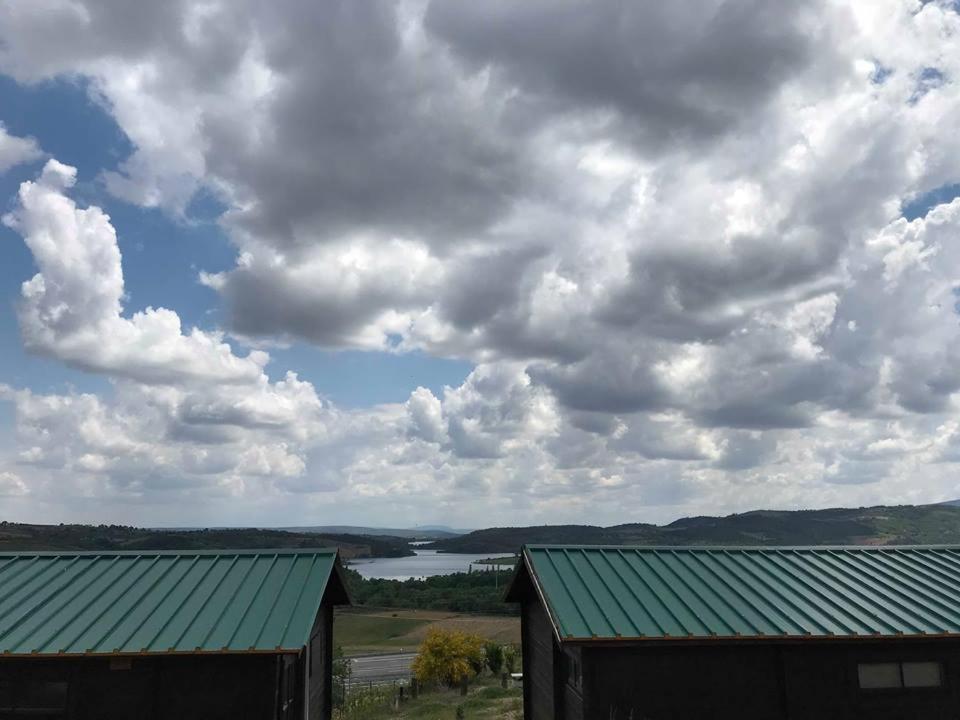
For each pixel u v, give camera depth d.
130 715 12.80
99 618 13.53
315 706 17.06
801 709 13.48
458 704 33.62
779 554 16.80
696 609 14.02
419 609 97.81
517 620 81.75
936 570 16.28
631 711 13.19
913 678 13.92
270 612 13.64
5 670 12.91
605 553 16.20
